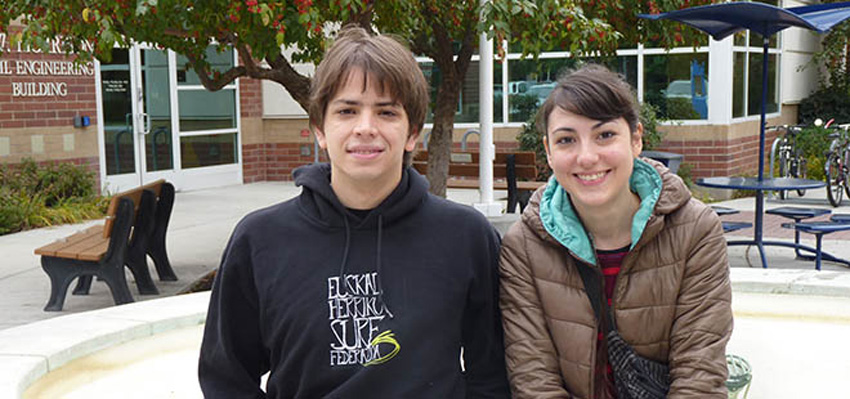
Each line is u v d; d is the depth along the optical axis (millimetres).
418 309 2035
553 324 2314
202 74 6777
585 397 2312
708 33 7676
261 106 15336
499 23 5477
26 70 11039
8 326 5770
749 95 14539
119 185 12664
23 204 9992
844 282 4754
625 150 2199
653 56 13547
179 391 3535
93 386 3555
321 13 5500
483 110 8219
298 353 2023
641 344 2285
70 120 11664
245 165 15078
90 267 6105
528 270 2328
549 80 14125
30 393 3383
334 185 2078
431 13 7074
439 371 2041
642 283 2254
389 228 2070
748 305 4648
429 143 7789
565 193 2340
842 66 18234
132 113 12906
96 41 5543
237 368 2164
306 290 2025
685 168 13156
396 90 1999
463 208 2176
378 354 2004
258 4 4758
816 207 11820
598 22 5953
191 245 8742
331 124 2025
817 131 14578
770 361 3932
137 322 4109
